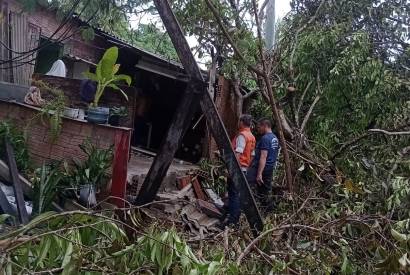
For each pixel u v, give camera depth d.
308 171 6.70
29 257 2.25
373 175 6.05
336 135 8.02
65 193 4.39
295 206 5.18
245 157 5.94
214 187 7.56
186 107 4.07
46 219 2.36
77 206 4.22
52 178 4.23
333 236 3.81
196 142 10.38
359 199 5.67
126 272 2.46
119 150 4.60
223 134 4.06
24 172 4.80
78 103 6.01
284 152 6.28
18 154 4.87
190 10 6.25
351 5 8.81
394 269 3.28
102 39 10.18
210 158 8.88
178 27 4.02
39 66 9.59
